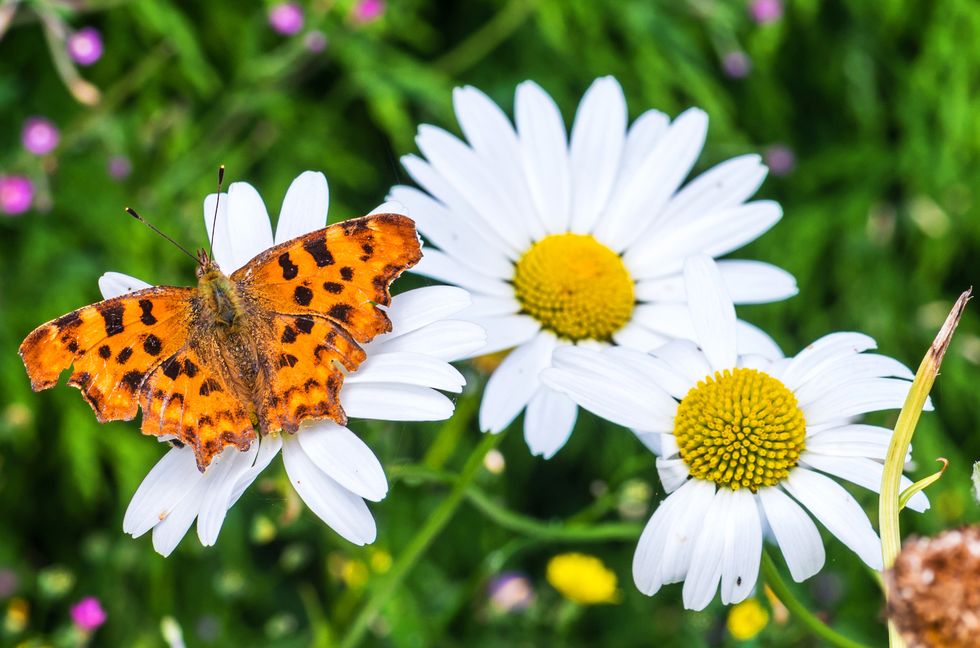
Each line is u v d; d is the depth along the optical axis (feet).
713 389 1.27
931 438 1.90
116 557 1.68
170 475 1.25
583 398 1.27
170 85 1.82
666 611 1.72
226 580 1.64
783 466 1.26
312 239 1.24
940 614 1.14
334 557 1.58
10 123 1.77
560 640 1.67
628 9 1.89
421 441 1.76
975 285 2.16
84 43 1.66
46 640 1.63
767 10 1.90
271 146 1.83
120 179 1.74
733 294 1.39
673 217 1.41
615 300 1.38
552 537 1.41
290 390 1.24
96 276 1.71
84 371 1.23
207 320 1.24
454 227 1.37
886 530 1.20
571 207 1.40
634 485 1.46
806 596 1.51
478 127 1.41
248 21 1.83
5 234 1.77
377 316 1.24
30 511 1.79
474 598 1.65
